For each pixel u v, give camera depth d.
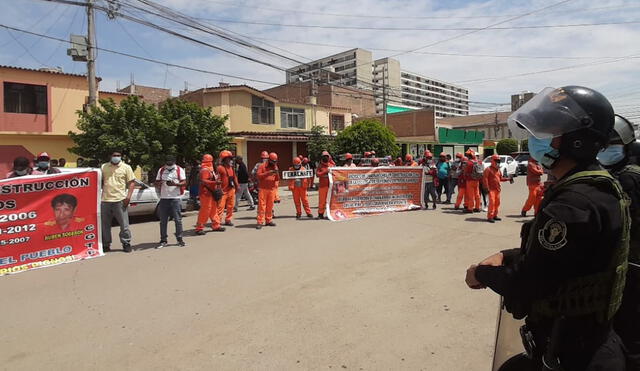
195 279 5.76
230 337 3.94
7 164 19.19
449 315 4.38
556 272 1.42
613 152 2.28
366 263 6.44
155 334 4.04
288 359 3.51
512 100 36.50
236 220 11.31
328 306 4.68
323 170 11.27
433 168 12.95
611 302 1.42
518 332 2.06
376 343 3.78
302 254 7.07
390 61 82.75
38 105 20.16
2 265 6.62
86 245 7.43
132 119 15.16
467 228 9.37
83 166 15.28
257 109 27.89
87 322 4.37
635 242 1.86
